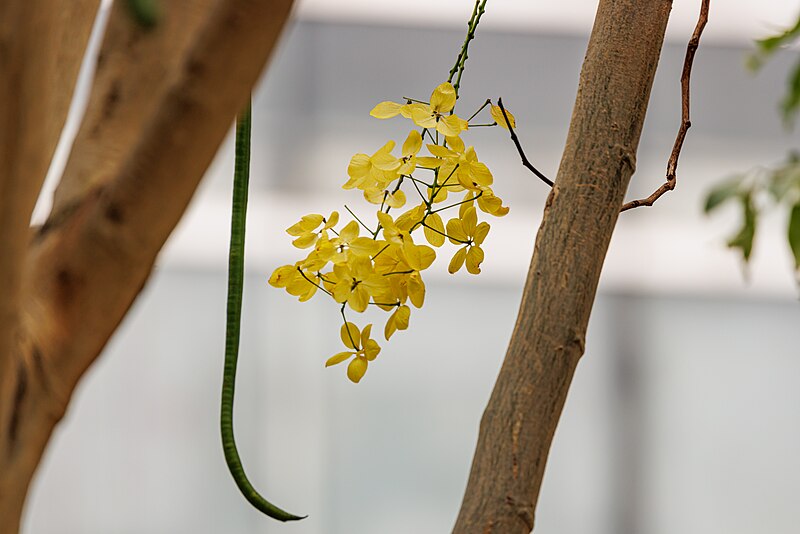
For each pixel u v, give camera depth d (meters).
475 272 1.95
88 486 6.25
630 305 6.60
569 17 6.46
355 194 6.43
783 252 6.52
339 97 6.48
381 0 6.50
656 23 1.82
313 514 6.35
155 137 1.26
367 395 6.39
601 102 1.80
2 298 1.16
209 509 6.31
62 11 1.60
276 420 6.35
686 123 1.99
